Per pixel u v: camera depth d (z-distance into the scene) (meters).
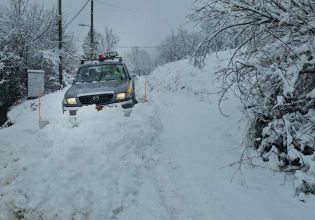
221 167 7.43
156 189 6.68
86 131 7.99
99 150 7.23
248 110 7.96
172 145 8.83
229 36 7.27
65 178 6.50
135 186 6.65
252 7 6.50
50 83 24.42
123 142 7.74
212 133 9.48
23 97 21.78
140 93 16.05
